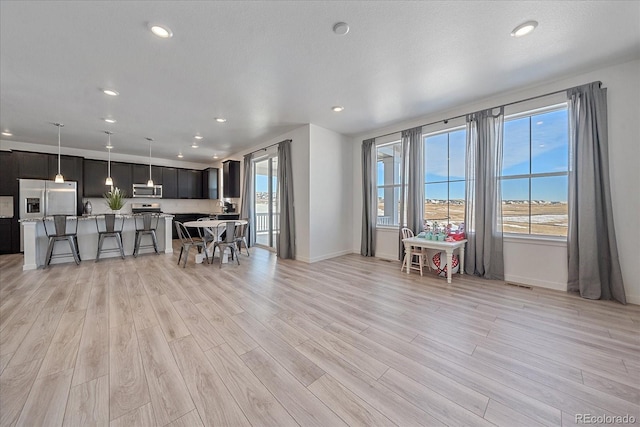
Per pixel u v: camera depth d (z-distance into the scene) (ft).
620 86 8.80
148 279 11.89
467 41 7.57
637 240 8.64
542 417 4.24
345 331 7.11
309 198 15.58
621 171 8.82
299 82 10.03
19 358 5.74
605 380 5.08
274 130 16.52
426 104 12.24
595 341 6.48
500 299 9.37
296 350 6.19
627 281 8.84
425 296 9.77
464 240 12.33
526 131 11.16
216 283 11.38
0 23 6.56
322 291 10.39
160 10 6.25
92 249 16.11
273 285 11.14
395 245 16.24
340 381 5.12
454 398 4.66
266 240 22.38
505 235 11.57
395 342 6.55
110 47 7.69
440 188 14.12
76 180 20.15
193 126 15.40
